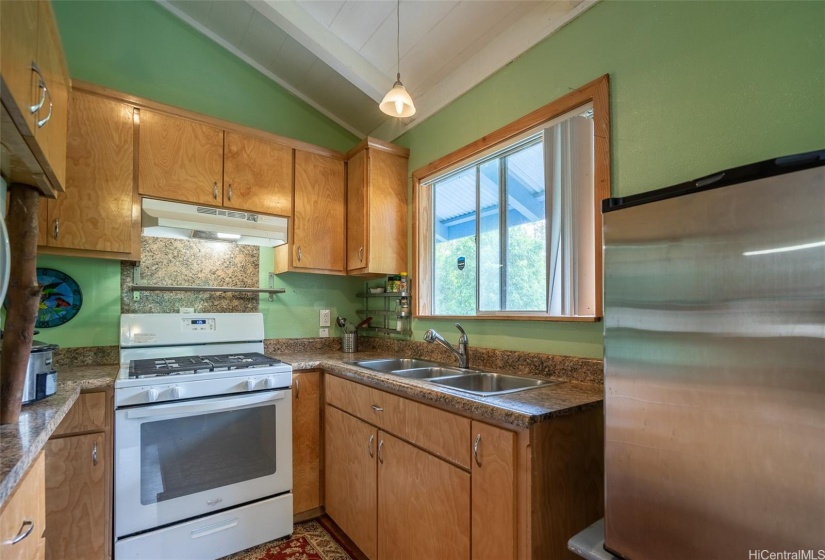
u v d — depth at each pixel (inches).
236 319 94.5
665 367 32.9
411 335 98.7
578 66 63.7
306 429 83.8
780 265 26.9
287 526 78.2
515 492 43.8
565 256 64.4
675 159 51.3
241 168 88.8
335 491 79.3
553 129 67.1
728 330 29.3
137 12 88.7
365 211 96.7
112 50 85.5
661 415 33.0
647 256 34.6
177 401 68.4
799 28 41.8
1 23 28.8
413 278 98.3
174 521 67.5
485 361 76.0
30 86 35.5
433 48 84.6
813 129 40.7
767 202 27.7
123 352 81.4
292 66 99.4
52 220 69.1
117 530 62.9
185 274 91.5
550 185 67.1
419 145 99.0
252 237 88.2
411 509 58.3
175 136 81.7
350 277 115.2
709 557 29.7
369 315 114.0
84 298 80.8
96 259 82.0
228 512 72.3
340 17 83.5
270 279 102.7
